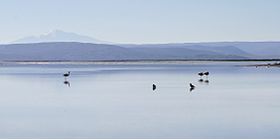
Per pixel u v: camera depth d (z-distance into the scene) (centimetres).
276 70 13538
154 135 3180
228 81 8431
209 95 5778
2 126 3578
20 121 3797
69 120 3816
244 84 7600
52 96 5806
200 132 3272
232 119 3806
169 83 8106
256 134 3186
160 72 12938
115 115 4062
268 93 5962
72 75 11212
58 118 3928
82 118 3909
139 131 3319
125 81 8738
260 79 8906
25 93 6250
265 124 3559
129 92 6328
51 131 3356
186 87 7125
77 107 4647
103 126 3528
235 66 18850
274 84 7538
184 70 14538
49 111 4362
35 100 5344
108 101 5178
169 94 5975
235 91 6309
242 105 4691
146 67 18825
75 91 6525
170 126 3503
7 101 5259
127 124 3603
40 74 11856
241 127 3444
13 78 9894
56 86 7500
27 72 13325
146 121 3738
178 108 4491
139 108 4516
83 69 16100
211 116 3972
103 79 9412
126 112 4244
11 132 3338
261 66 17950
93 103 4991
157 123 3634
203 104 4806
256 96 5591
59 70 15012
